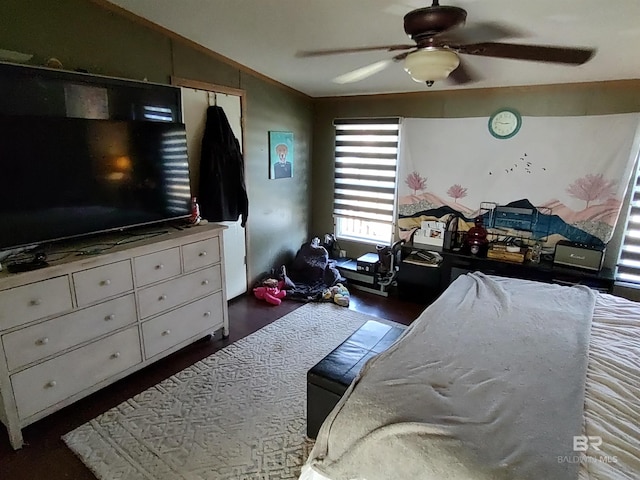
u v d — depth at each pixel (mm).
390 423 1310
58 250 2232
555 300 2266
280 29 2666
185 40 2988
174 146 2799
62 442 2033
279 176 4227
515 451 1165
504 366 1596
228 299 3848
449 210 3939
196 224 2947
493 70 3014
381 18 2332
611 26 2113
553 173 3385
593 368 1596
